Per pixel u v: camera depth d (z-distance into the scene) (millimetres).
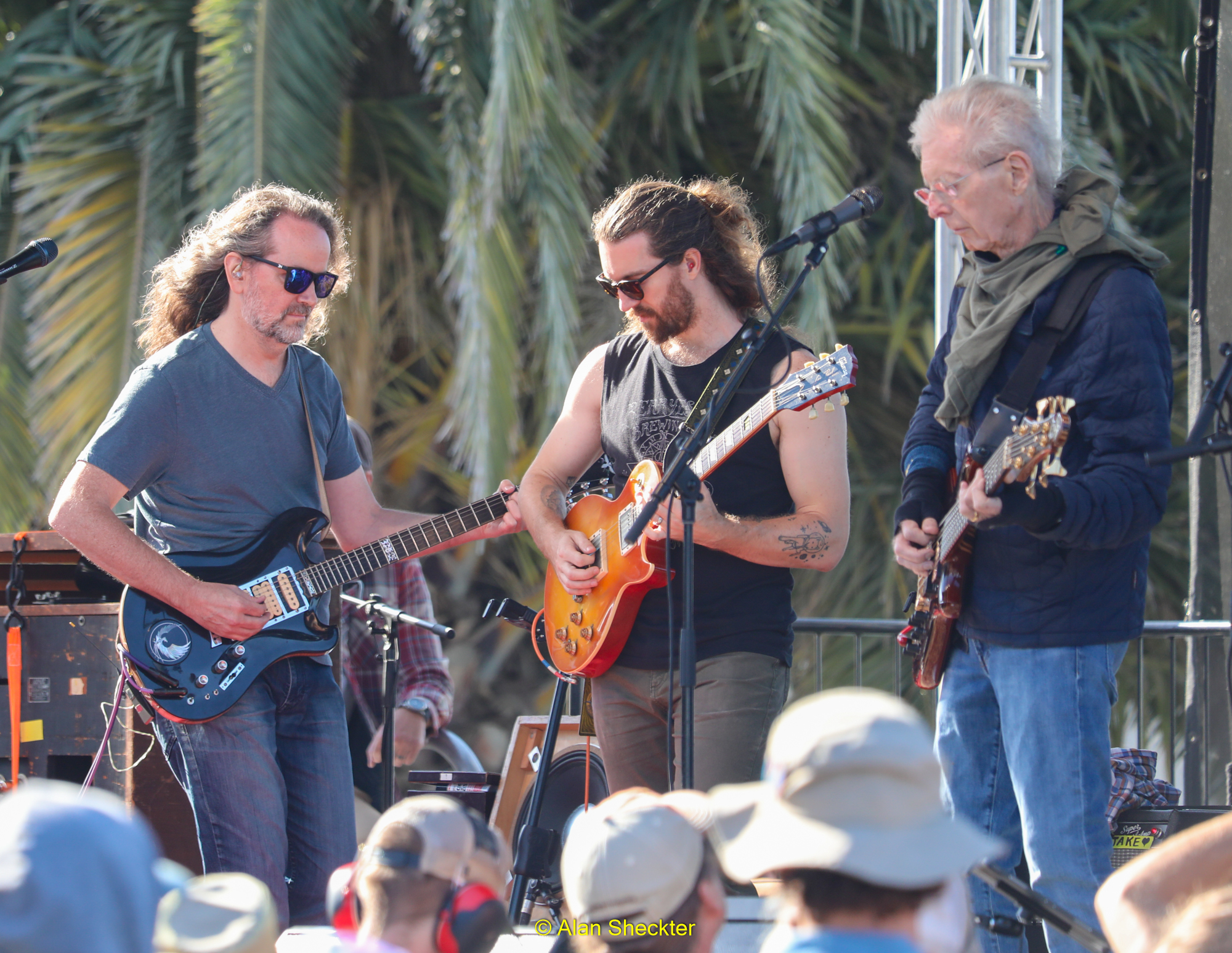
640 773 10930
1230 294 14281
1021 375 9344
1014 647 9430
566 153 27469
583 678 11602
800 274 9898
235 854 10945
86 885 4020
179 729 11148
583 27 30328
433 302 31422
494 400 26484
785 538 10008
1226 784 14086
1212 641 14961
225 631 11117
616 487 11367
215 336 11578
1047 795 9211
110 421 11055
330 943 7281
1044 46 16641
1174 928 5371
